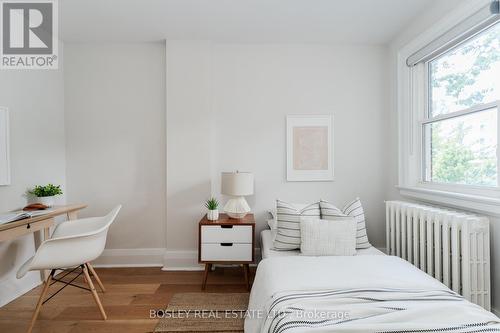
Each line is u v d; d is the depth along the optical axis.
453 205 2.10
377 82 3.12
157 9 2.45
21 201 2.47
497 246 1.77
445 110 2.37
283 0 2.32
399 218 2.52
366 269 1.76
